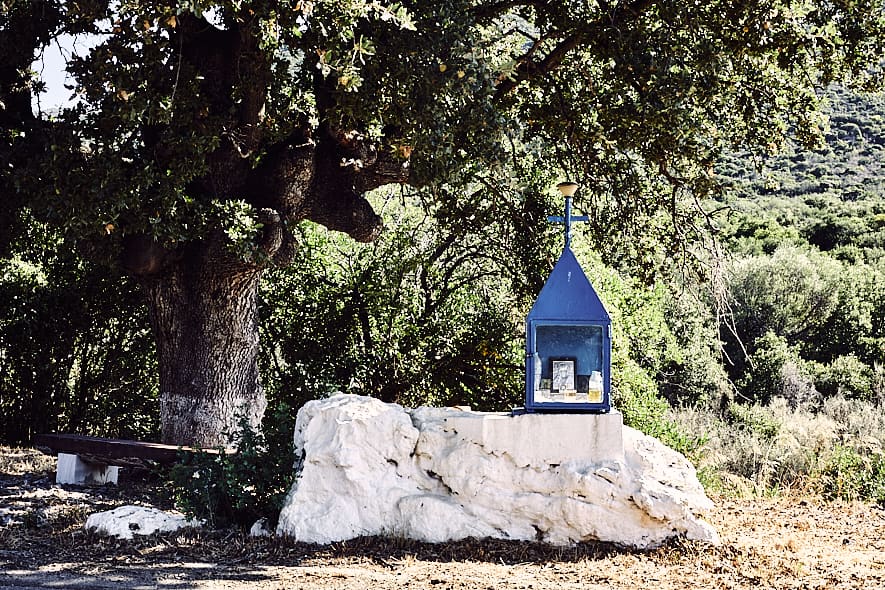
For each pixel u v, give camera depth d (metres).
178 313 9.90
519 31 10.72
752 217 37.81
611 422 6.75
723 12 9.66
